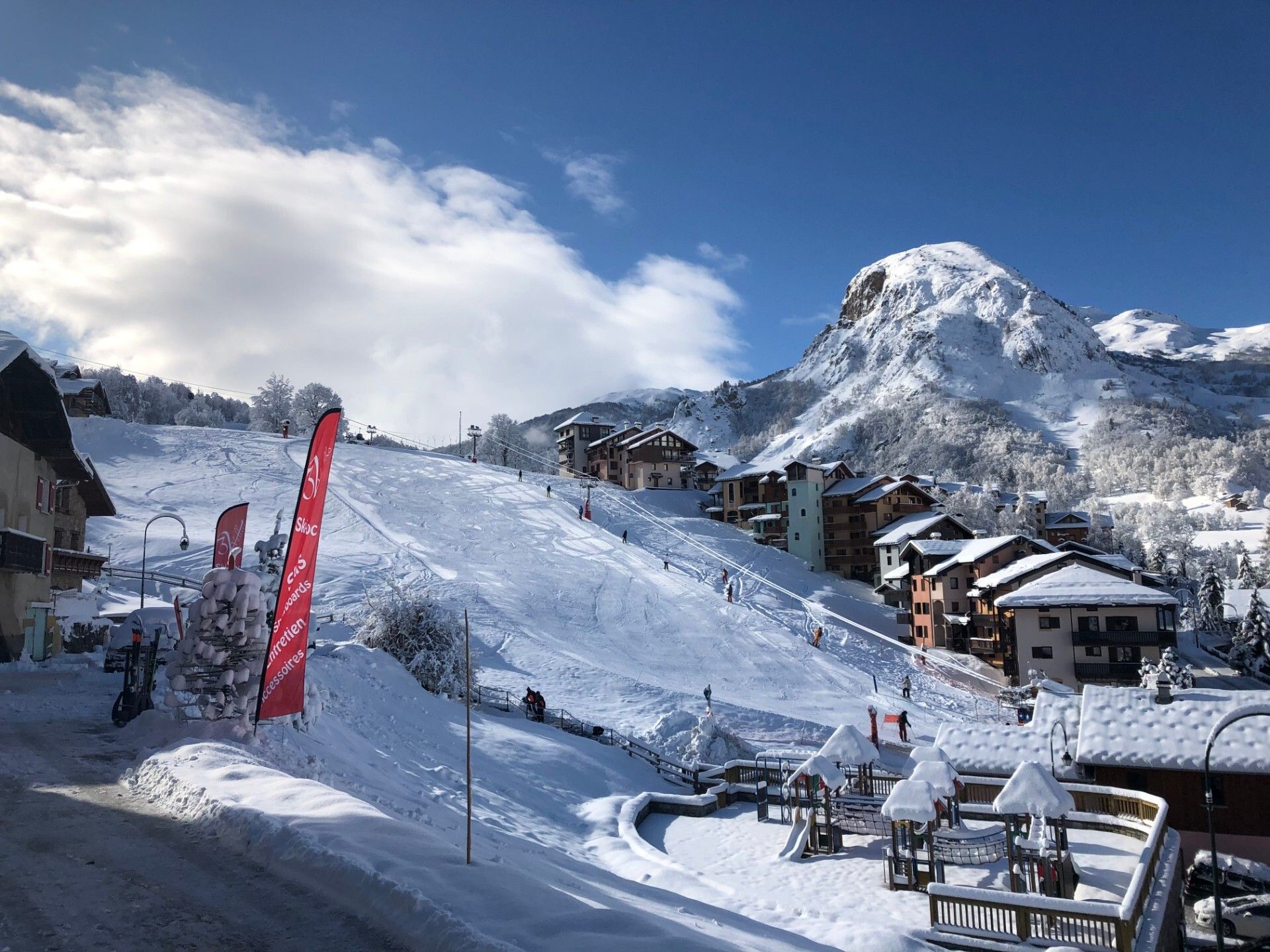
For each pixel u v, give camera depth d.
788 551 110.56
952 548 82.94
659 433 134.88
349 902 9.05
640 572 74.69
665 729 38.59
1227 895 23.56
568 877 14.84
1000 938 17.98
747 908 18.58
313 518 18.80
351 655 33.16
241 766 14.05
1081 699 31.33
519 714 37.19
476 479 100.94
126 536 65.56
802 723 44.16
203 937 8.16
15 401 34.94
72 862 10.04
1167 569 121.94
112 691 23.89
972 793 28.56
